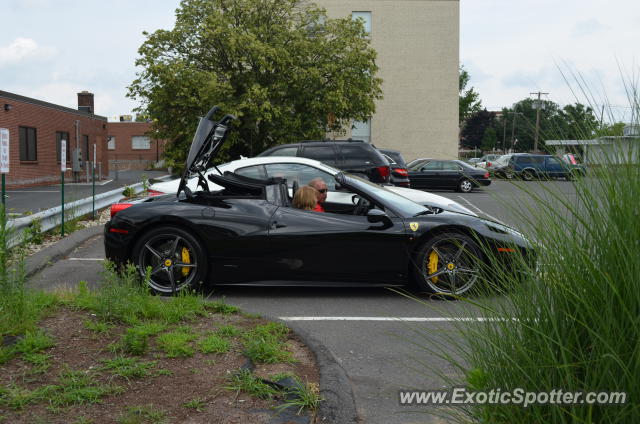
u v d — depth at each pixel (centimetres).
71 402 294
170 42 2561
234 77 2600
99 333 394
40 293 474
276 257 582
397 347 428
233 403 301
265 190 610
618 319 174
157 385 320
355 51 2683
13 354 348
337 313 530
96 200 1312
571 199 197
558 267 193
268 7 2664
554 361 182
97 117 3688
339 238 577
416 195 809
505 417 198
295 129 2602
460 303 268
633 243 175
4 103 2458
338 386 325
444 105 3606
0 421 271
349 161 1106
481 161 2467
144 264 589
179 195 626
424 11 3562
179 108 2533
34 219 870
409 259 572
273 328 423
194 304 471
